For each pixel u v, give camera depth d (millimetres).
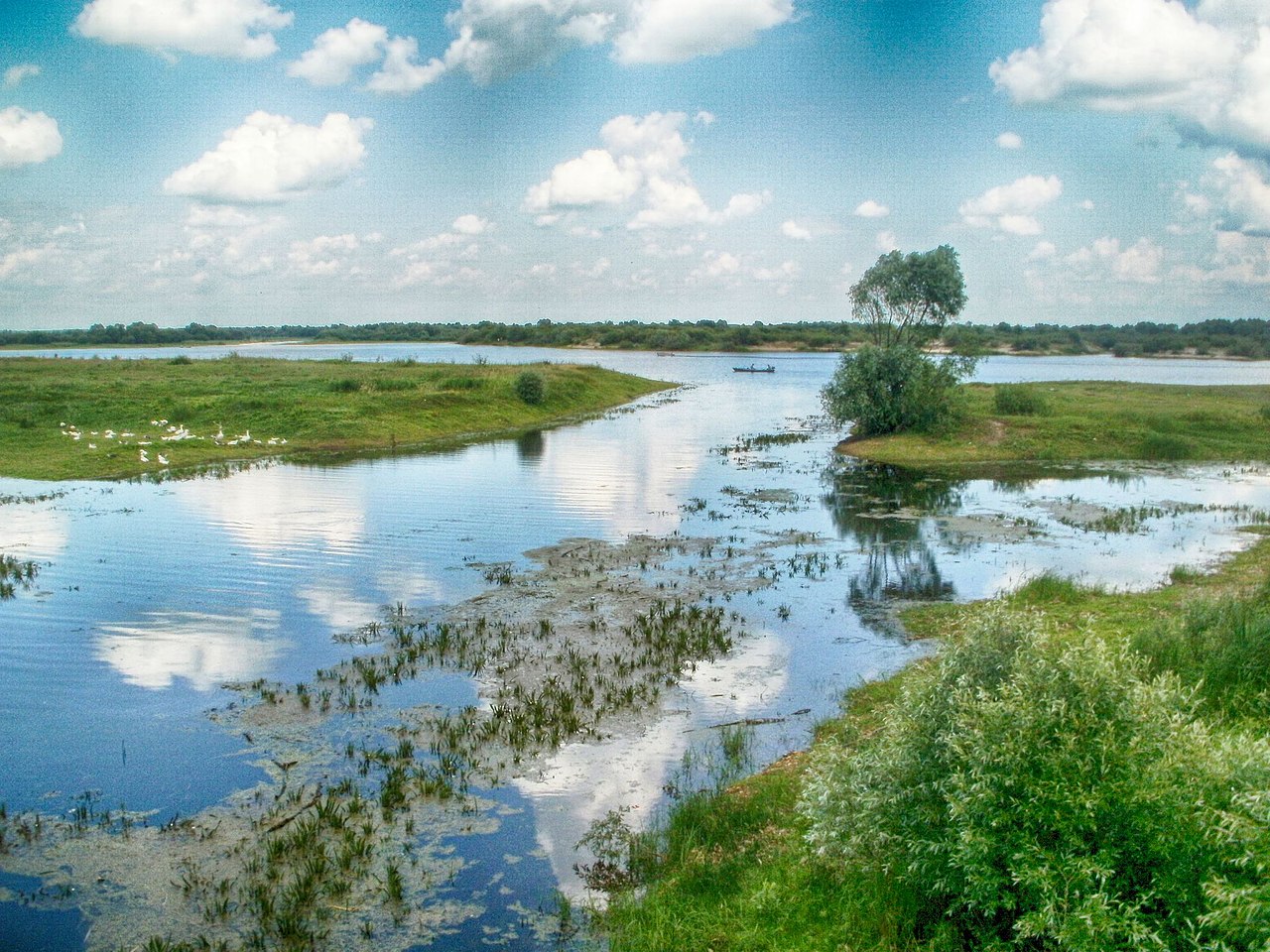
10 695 13273
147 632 16062
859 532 24781
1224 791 6246
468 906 8461
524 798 10398
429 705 12883
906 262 45031
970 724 6961
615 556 21672
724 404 69688
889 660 14812
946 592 18781
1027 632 7719
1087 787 6352
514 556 21609
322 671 14141
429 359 132000
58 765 11172
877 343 47438
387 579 19531
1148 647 12102
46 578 19562
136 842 9492
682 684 13797
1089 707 6676
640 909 8203
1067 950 5949
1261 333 174125
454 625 16438
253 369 73062
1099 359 177125
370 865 9102
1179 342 182500
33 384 54969
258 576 19750
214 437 40406
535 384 57375
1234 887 5527
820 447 44219
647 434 48812
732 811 9727
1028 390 48656
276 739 11836
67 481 32375
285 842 9406
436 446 43000
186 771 11016
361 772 10992
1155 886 6047
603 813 10102
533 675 14000
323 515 26562
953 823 6707
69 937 8000
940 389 43812
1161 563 21016
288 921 8078
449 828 9773
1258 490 31734
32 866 9078
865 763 7746
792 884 8094
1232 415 45250
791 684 13828
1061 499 30000
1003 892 6293
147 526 24906
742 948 7469
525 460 38438
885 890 7312
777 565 21000
